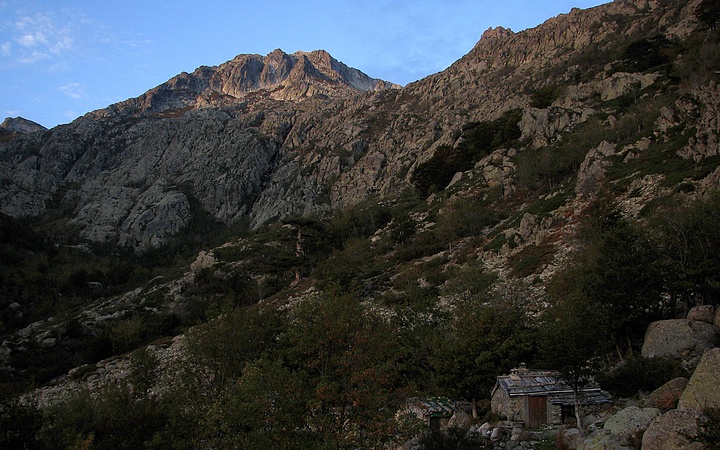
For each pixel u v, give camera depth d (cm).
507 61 16550
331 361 1934
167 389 3422
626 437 1376
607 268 2547
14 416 2230
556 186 6544
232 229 13988
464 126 10669
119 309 7919
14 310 8144
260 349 2925
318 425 1719
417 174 9688
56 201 16900
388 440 1798
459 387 2495
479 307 3144
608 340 2498
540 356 2506
